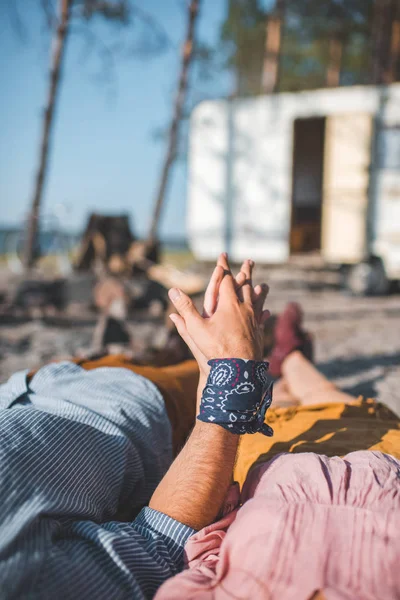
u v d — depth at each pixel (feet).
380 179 25.89
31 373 5.19
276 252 27.66
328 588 2.85
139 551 3.29
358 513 3.11
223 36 44.80
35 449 3.47
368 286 24.11
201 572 3.20
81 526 3.34
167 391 4.95
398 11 37.01
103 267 20.88
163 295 18.70
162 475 4.50
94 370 5.08
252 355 3.71
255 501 3.32
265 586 2.95
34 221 27.37
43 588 2.88
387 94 25.29
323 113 26.45
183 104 30.19
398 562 2.91
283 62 48.62
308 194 34.04
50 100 26.27
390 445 4.15
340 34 43.91
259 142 27.50
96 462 3.80
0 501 3.10
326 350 13.74
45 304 18.57
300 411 4.95
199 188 28.99
